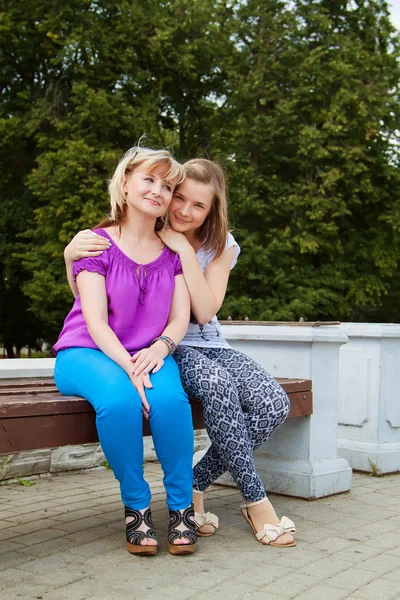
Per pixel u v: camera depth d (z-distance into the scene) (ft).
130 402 8.25
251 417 9.75
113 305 9.05
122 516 10.91
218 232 10.28
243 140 65.62
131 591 7.55
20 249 66.39
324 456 12.66
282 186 66.28
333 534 10.00
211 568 8.36
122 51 63.82
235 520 10.67
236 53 67.51
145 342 9.17
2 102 65.46
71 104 64.28
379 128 65.67
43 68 66.39
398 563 8.75
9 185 70.03
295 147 67.31
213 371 9.30
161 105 69.97
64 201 58.49
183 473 8.75
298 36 67.26
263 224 68.85
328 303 65.41
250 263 64.44
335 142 64.90
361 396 14.98
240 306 62.39
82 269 9.00
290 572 8.29
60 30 62.39
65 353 9.05
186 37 66.69
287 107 63.72
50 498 12.25
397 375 15.14
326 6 71.92
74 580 7.89
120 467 8.45
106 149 60.44
